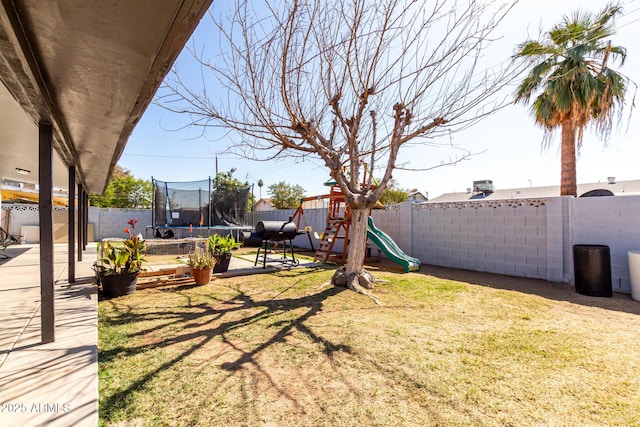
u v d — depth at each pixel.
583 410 1.79
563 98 6.71
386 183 4.91
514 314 3.60
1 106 2.84
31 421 1.54
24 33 1.59
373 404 1.83
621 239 4.78
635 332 3.03
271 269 6.51
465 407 1.81
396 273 6.34
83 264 6.41
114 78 2.06
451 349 2.62
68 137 3.48
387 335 2.93
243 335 2.92
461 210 6.96
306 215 11.55
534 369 2.28
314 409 1.78
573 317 3.50
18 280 4.88
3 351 2.37
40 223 2.51
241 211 13.81
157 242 6.52
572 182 7.40
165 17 1.41
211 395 1.92
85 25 1.51
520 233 5.96
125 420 1.66
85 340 2.61
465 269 6.83
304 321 3.33
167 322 3.27
